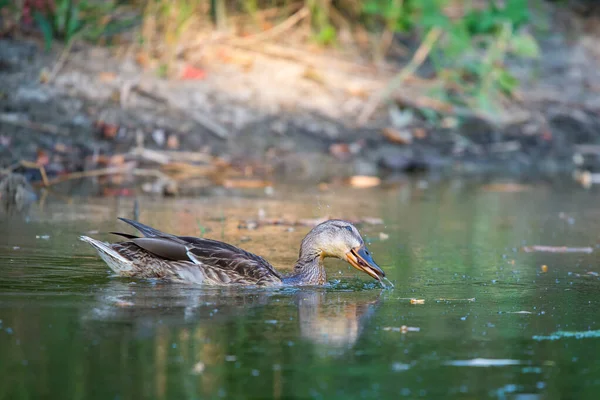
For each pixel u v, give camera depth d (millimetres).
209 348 8141
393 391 7277
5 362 7609
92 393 7039
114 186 16609
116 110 18734
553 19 27656
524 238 14055
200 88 20172
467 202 17141
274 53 21922
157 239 10617
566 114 22984
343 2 23859
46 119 17812
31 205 14734
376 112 21328
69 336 8305
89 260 11367
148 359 7805
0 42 19516
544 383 7523
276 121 20031
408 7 22828
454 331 8922
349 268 11961
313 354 8094
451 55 22484
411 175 19672
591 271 11875
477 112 22281
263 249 12516
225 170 18188
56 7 20094
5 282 10164
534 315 9578
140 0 21344
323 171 18969
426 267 11953
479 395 7250
